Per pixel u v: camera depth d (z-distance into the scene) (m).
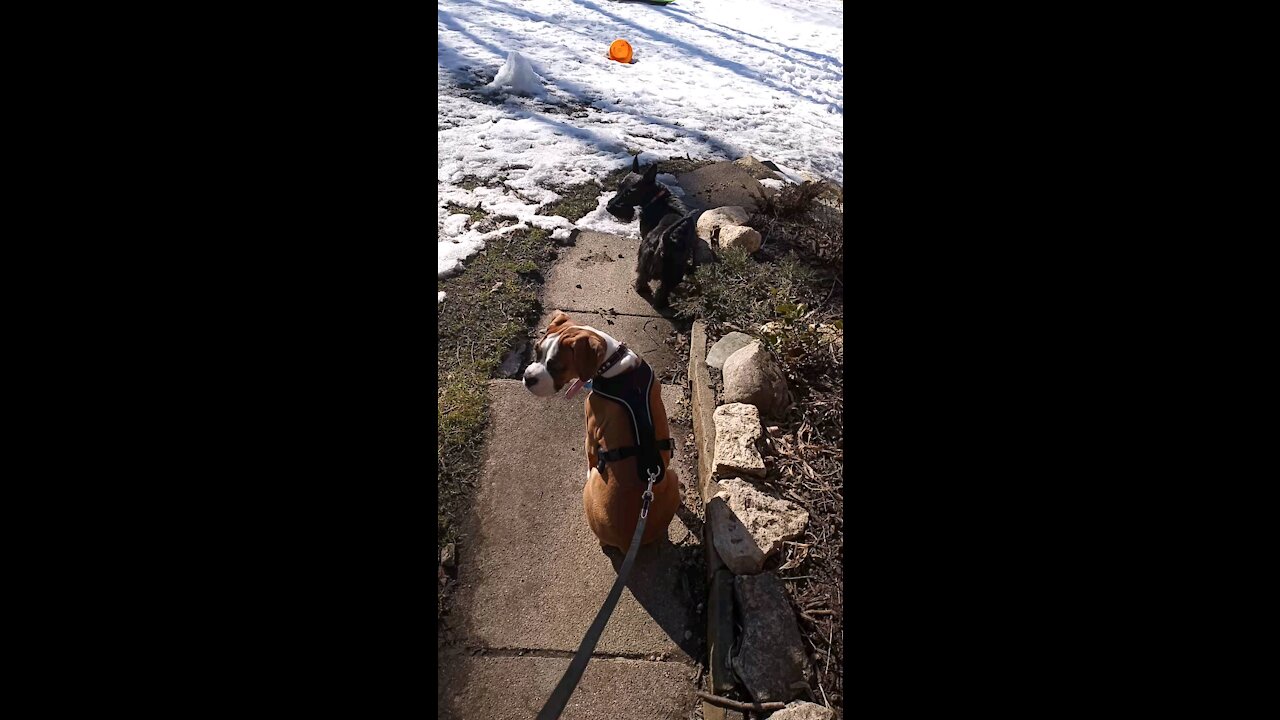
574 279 5.05
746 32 11.01
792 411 3.91
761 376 3.84
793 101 8.86
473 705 2.82
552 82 8.23
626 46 9.17
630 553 2.46
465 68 8.23
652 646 3.02
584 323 4.66
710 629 2.96
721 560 3.10
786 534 3.16
